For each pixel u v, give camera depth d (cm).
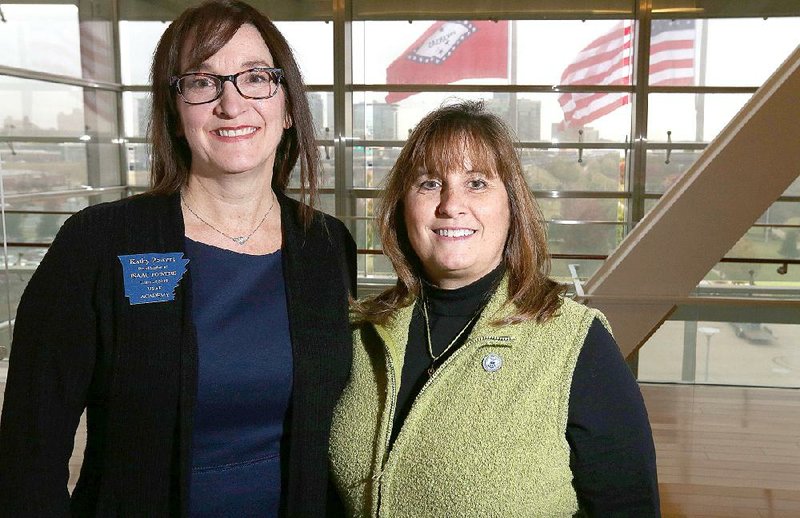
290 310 140
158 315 129
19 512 122
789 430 384
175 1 961
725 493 310
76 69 932
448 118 135
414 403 129
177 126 141
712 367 675
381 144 952
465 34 916
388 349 137
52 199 885
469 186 135
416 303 145
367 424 137
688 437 373
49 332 125
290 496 138
